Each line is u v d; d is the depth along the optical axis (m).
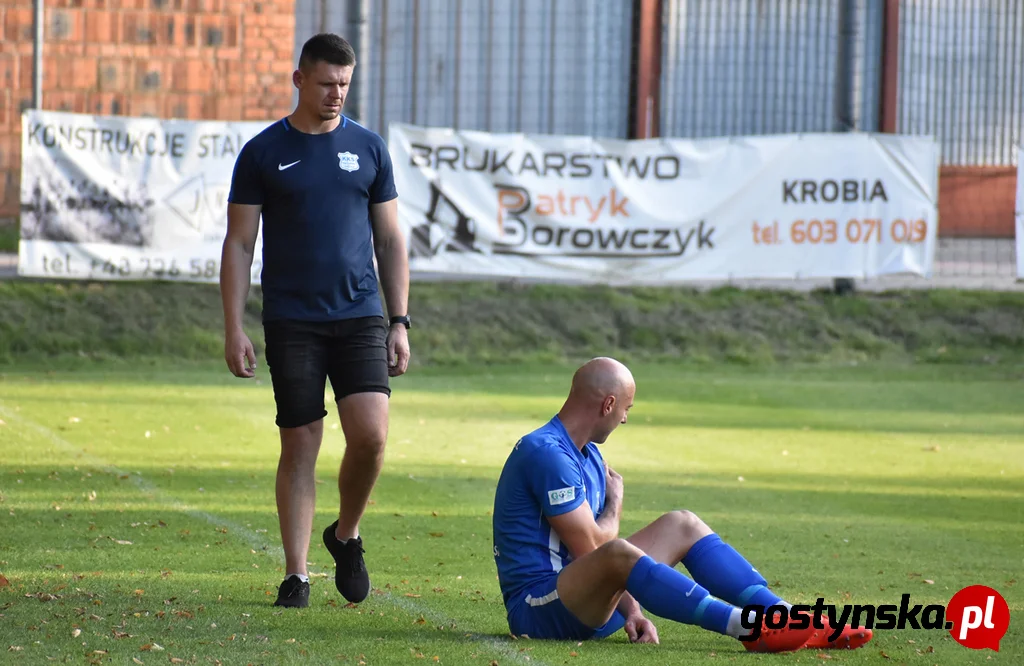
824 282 65.31
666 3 72.00
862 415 44.94
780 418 43.59
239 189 18.19
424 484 29.58
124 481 28.12
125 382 47.97
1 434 34.28
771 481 31.52
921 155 59.59
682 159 58.78
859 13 68.44
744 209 59.06
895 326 61.88
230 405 42.50
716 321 61.44
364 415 18.00
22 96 62.97
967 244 74.19
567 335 59.62
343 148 18.33
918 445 38.41
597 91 73.31
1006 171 75.12
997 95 76.31
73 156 54.84
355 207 18.38
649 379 53.53
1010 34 76.88
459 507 26.86
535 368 56.16
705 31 72.31
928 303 63.75
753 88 72.75
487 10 73.38
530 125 73.50
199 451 32.97
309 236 18.05
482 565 21.23
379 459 18.17
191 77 64.62
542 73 73.31
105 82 63.78
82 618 15.95
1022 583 20.77
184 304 57.62
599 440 16.39
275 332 18.09
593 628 15.60
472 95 73.50
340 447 35.44
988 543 24.52
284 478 18.08
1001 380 55.34
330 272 18.09
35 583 18.09
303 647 15.01
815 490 30.39
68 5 63.16
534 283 62.75
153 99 64.38
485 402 45.69
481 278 62.47
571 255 58.38
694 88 72.50
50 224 54.75
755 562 22.03
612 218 58.53
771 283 65.19
